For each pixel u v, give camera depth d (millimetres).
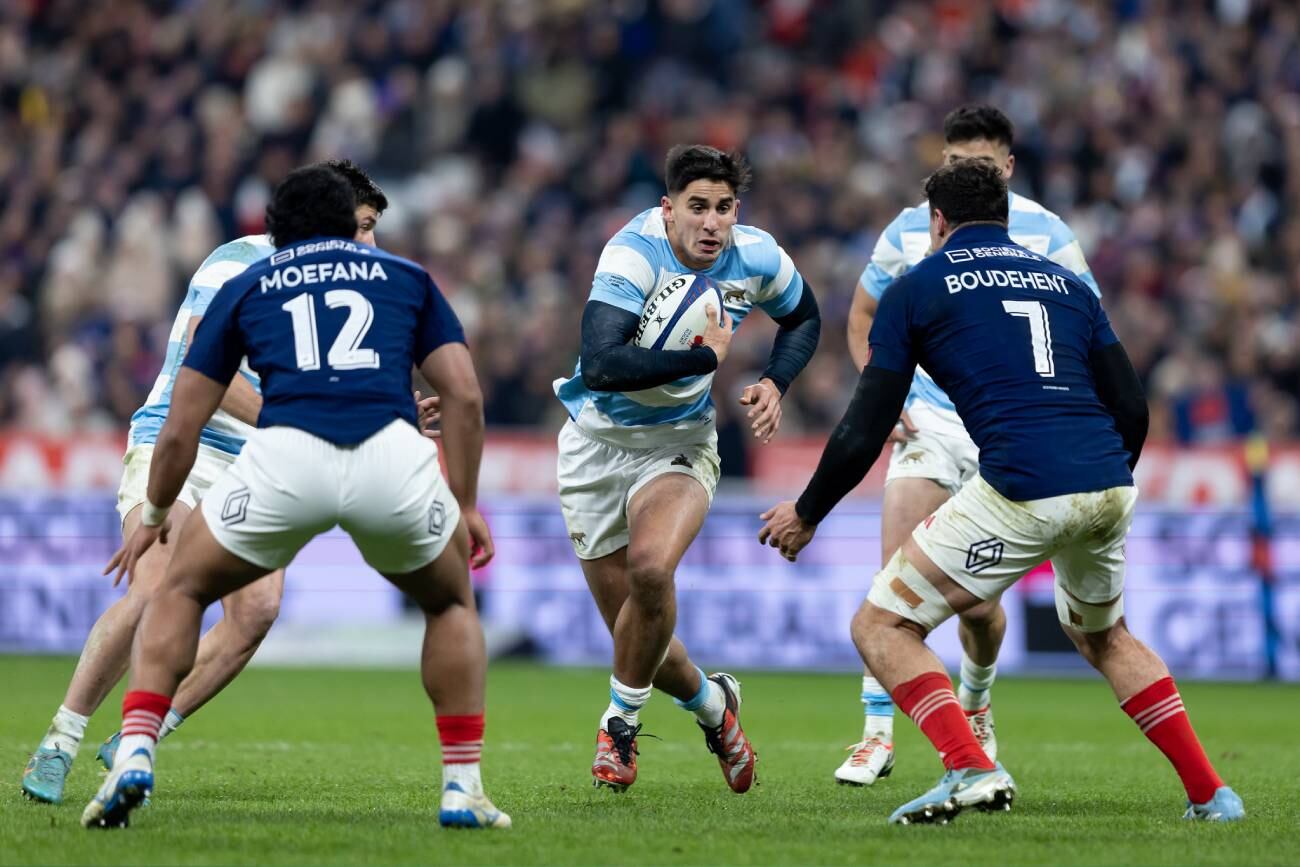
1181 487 52781
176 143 71000
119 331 62062
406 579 18109
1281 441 56500
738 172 22703
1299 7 73875
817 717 37469
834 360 60031
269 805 21141
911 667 19469
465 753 18359
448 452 18453
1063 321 20047
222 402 22609
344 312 17906
